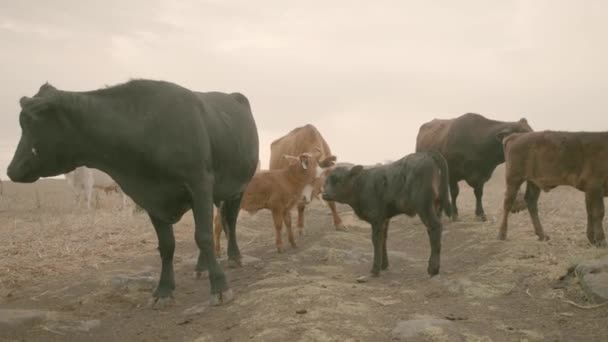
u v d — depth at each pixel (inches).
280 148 504.1
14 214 676.1
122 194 765.9
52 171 236.4
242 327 198.1
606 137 303.7
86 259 351.3
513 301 227.5
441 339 177.5
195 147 234.7
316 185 388.5
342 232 424.2
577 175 307.7
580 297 225.9
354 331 184.1
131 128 229.1
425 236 409.1
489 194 729.6
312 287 234.7
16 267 329.1
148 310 245.6
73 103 225.8
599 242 301.9
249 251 385.4
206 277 302.4
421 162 265.6
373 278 276.5
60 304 256.4
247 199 360.2
